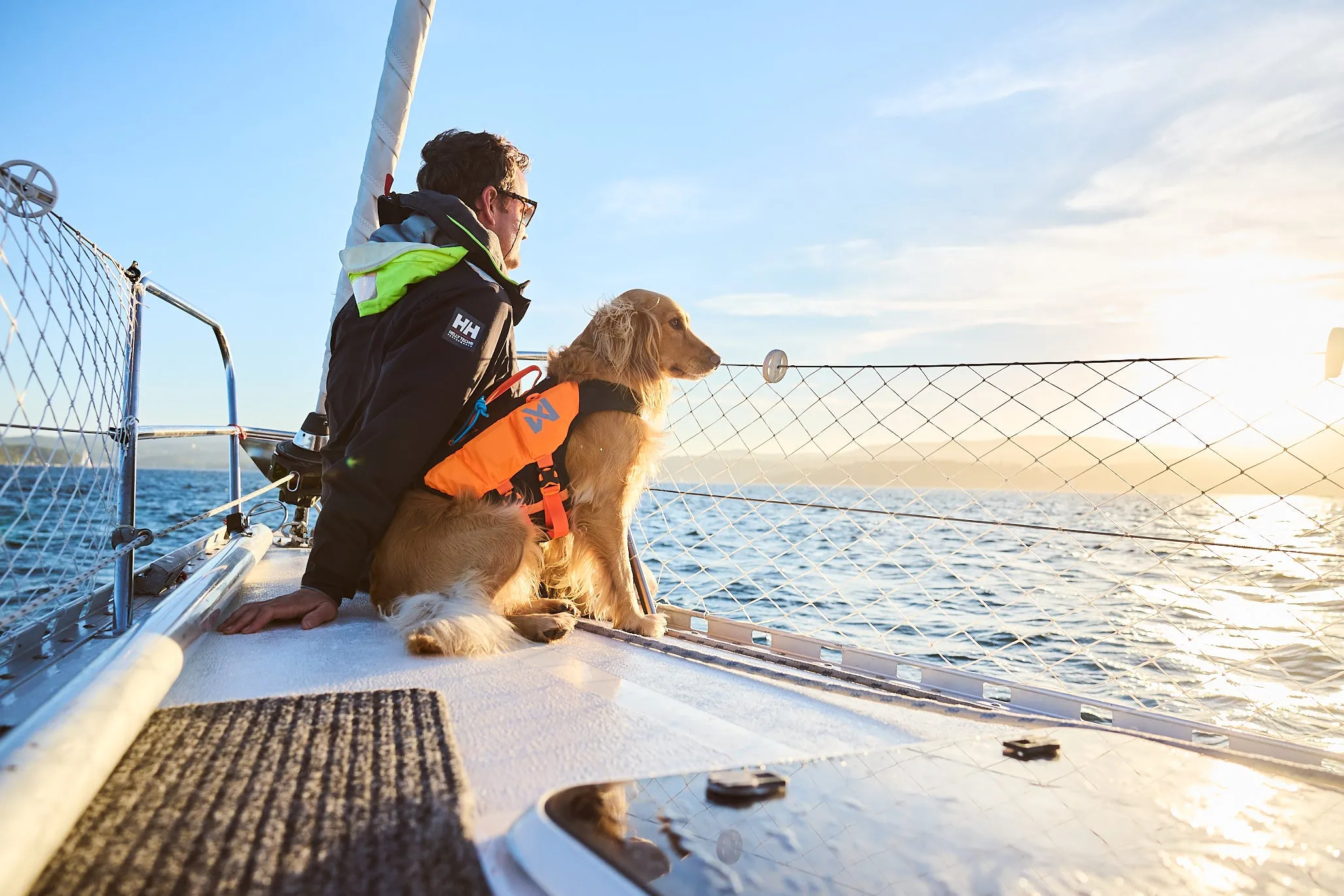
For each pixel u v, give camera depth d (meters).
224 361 3.66
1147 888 0.84
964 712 1.64
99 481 2.08
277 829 0.93
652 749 1.36
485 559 2.50
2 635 1.72
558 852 0.85
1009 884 0.83
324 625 2.41
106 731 1.06
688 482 3.44
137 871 0.82
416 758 1.17
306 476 4.03
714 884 0.79
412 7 3.98
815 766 1.17
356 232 4.18
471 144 3.24
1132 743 1.34
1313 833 0.98
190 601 2.02
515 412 2.83
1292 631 2.08
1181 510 2.29
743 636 2.84
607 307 3.27
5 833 0.75
